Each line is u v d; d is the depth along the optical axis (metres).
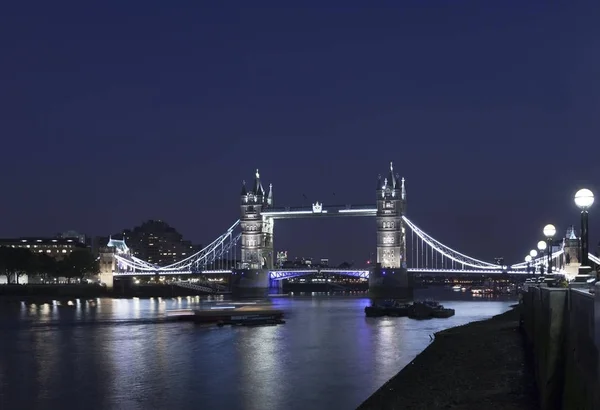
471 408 41.75
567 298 28.86
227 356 91.44
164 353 95.31
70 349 100.62
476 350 72.19
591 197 32.59
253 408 56.62
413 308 172.88
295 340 112.88
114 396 62.78
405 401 48.28
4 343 109.31
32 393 64.56
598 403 19.83
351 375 72.75
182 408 57.12
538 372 39.47
